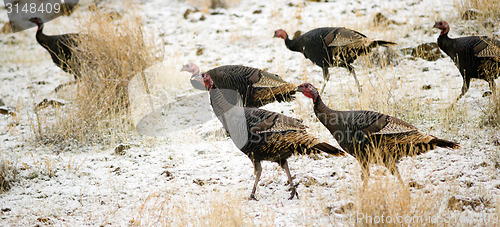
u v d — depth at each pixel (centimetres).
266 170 935
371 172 855
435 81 1248
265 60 1515
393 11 1730
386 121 755
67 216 801
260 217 737
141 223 753
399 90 1207
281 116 779
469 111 1062
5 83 1585
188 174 941
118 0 1980
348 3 1889
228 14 1952
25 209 833
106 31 1288
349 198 748
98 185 922
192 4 2062
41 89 1515
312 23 1723
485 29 1466
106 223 764
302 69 1427
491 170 841
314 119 1115
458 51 1079
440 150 939
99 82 1228
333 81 1340
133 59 1270
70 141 1134
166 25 1864
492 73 1064
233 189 855
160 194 860
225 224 698
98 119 1171
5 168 952
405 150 761
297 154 790
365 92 1134
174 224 727
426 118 1077
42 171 982
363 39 1187
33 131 1190
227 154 1023
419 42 1466
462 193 764
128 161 1023
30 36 1920
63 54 1398
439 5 1750
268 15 1878
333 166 904
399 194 677
